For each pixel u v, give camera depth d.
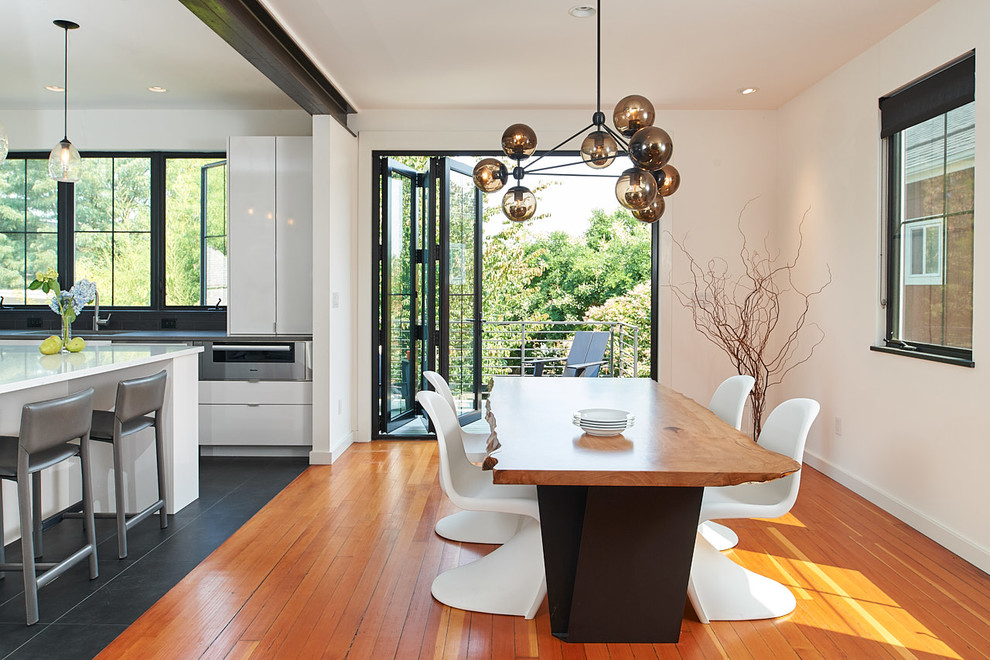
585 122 5.81
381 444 5.94
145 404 3.54
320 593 2.96
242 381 5.51
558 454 2.41
